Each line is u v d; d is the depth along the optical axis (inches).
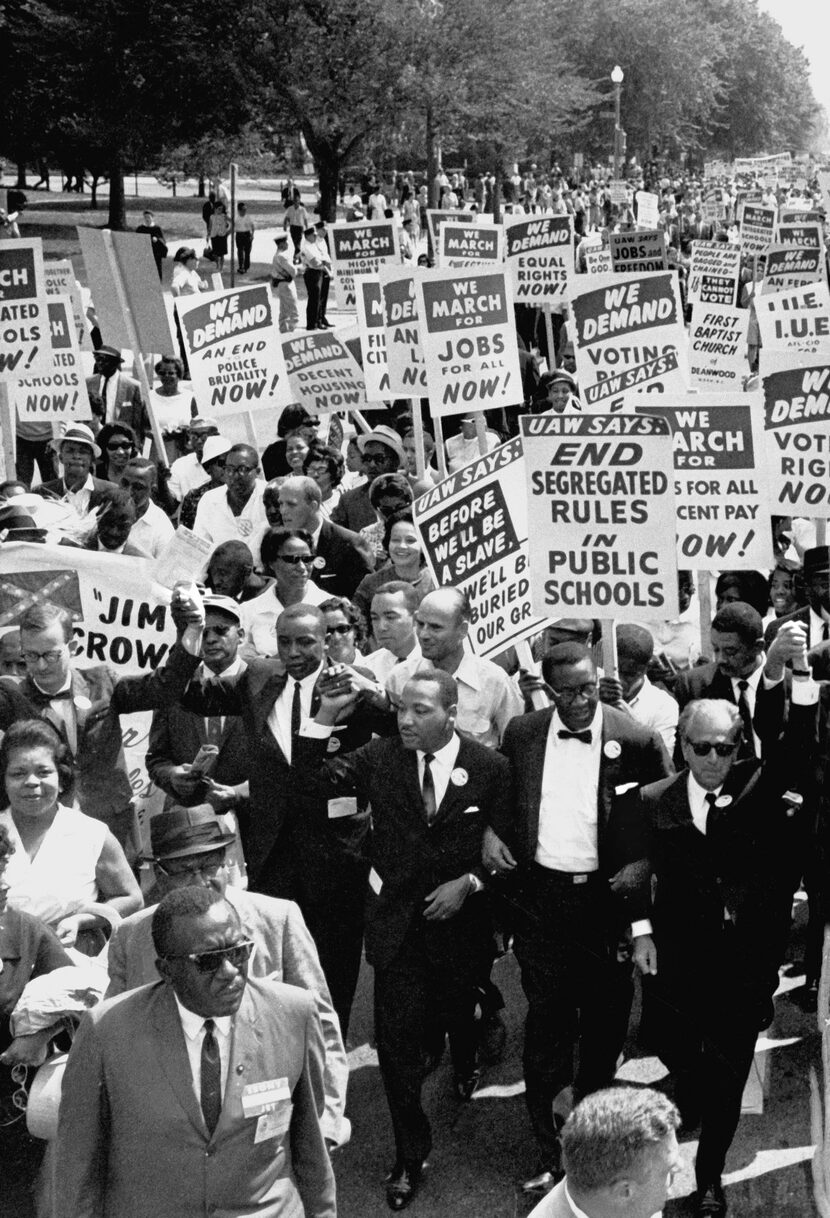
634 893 240.8
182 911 166.6
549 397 566.9
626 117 3577.8
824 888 266.4
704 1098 235.0
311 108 1825.8
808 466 350.0
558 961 246.2
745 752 287.6
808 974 288.7
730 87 4606.3
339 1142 197.9
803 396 348.2
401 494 406.3
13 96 1819.6
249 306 484.7
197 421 530.6
